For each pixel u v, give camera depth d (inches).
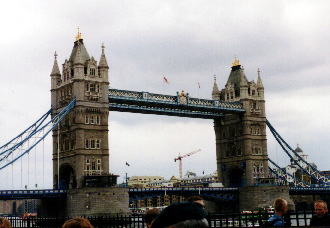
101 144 5270.7
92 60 5354.3
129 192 5334.6
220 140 6909.5
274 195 6284.5
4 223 446.0
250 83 6756.9
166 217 264.4
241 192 6333.7
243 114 6569.9
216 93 6939.0
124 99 5452.8
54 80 5497.1
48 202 5280.5
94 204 4822.8
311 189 7012.8
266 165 6683.1
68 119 5310.0
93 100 5280.5
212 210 6884.8
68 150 5255.9
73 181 5132.9
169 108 6018.7
